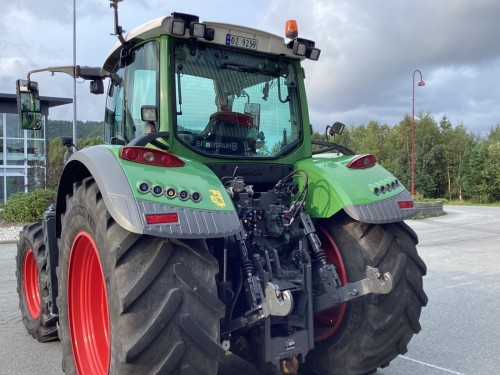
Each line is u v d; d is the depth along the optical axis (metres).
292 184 3.62
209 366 2.54
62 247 3.41
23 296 5.26
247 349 3.24
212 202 2.66
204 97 3.46
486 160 42.50
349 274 3.41
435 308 5.99
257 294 2.96
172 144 3.28
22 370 4.16
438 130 51.34
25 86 4.88
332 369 3.54
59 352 4.62
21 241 5.22
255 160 3.62
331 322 3.59
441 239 13.08
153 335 2.40
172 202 2.55
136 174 2.62
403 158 50.62
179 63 3.38
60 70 4.85
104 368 3.17
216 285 2.81
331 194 3.41
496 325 5.29
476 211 26.02
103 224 2.70
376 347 3.33
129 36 3.57
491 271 8.34
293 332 3.19
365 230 3.42
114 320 2.53
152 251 2.55
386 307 3.27
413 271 3.36
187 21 3.29
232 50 3.63
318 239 3.38
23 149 28.42
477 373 4.00
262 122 3.73
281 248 3.43
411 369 4.09
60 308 3.51
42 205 17.03
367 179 3.49
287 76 3.90
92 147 3.06
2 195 27.91
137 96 3.60
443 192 50.81
